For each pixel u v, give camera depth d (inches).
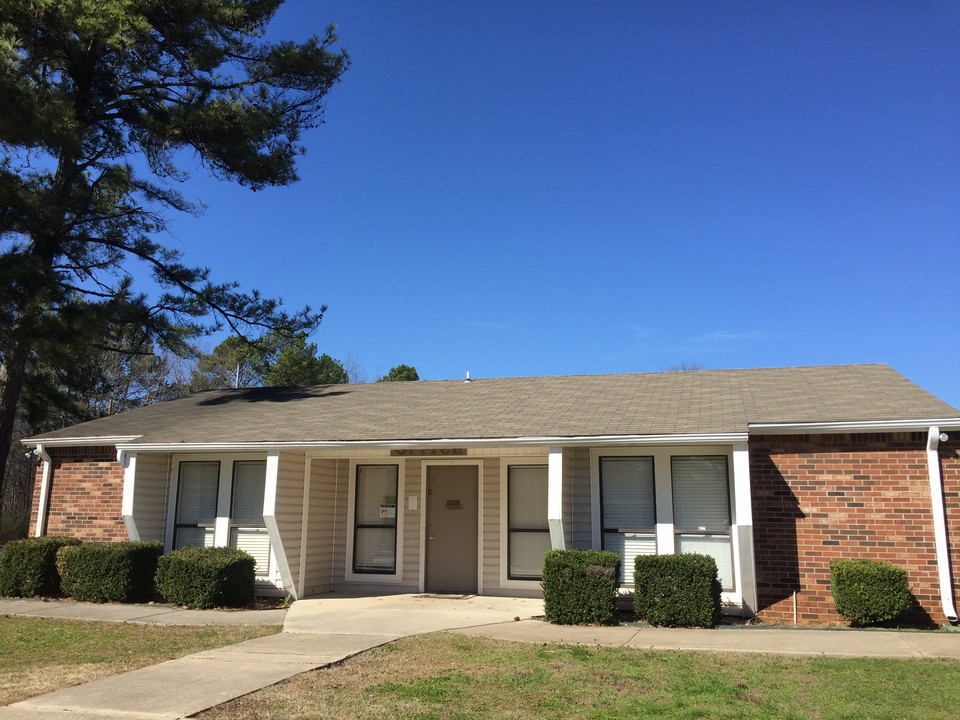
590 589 404.5
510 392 599.5
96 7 575.8
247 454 547.8
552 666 299.9
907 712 236.1
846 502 431.5
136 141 698.8
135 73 682.2
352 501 561.0
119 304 670.5
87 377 831.1
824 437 440.8
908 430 422.9
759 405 481.7
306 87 734.5
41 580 518.3
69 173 655.1
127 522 536.1
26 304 576.4
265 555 534.9
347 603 487.2
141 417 639.1
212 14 665.6
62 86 634.2
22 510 1159.0
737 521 418.3
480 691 264.1
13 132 546.0
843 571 404.5
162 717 232.2
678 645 338.0
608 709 243.0
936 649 323.9
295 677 282.4
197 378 1526.8
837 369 568.7
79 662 316.5
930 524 416.2
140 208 730.8
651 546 460.8
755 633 371.9
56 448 610.5
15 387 647.1
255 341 778.8
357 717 233.9
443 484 546.6
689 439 429.4
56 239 647.8
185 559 476.4
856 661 303.0
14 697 257.3
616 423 469.4
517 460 530.3
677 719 232.8
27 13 566.6
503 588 516.4
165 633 386.9
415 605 474.0
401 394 635.5
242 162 693.3
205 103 669.3
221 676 284.5
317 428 531.8
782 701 249.4
